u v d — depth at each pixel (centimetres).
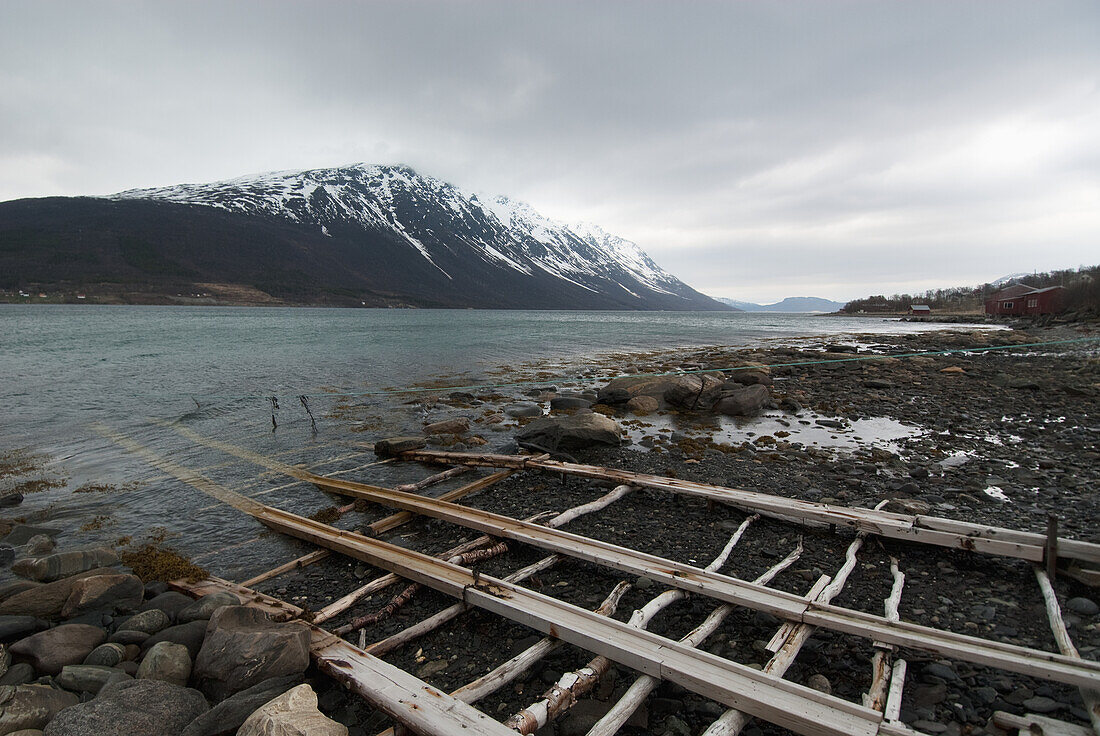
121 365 3147
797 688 405
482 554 738
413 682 438
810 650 506
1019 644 506
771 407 1919
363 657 480
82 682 454
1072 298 7662
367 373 2880
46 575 690
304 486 1116
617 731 406
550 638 520
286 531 873
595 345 4944
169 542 855
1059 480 1012
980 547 658
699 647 521
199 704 420
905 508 831
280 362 3331
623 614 585
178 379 2622
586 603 614
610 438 1310
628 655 460
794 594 618
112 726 377
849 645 508
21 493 1075
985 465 1123
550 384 2547
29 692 416
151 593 673
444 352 4075
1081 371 2508
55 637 505
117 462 1296
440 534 852
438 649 545
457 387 2430
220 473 1205
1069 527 781
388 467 1245
